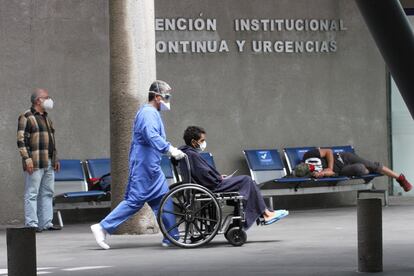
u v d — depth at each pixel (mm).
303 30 40188
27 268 15961
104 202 34875
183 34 38250
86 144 36469
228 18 39000
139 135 25750
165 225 25531
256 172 38156
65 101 36156
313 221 32938
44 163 32375
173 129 38000
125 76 29641
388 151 41812
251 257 22781
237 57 39094
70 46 36281
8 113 35250
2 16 35250
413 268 19969
